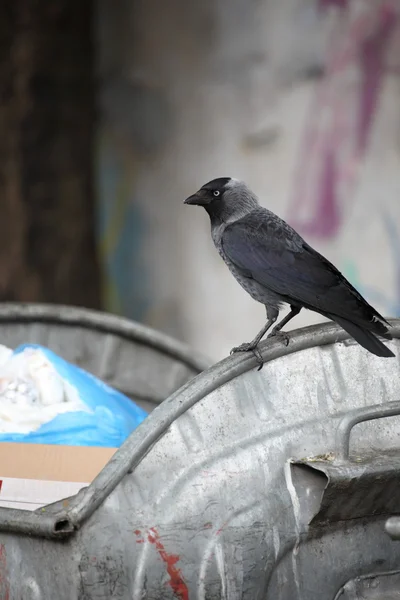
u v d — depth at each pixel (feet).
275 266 21.88
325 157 44.57
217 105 46.73
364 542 16.69
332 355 17.40
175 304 48.62
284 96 45.21
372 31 43.39
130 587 15.17
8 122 41.24
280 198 45.62
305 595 16.11
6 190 41.29
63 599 15.23
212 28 46.55
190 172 47.67
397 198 43.34
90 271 43.06
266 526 15.76
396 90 43.19
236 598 15.53
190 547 15.38
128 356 26.23
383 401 17.39
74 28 42.32
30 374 20.38
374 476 15.81
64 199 42.32
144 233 49.08
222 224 24.13
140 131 48.60
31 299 41.42
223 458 15.88
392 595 16.83
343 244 44.50
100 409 19.99
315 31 44.37
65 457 18.34
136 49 48.19
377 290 43.86
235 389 16.46
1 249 41.34
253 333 46.50
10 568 15.83
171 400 15.97
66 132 42.42
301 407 16.78
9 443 18.58
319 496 16.07
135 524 15.25
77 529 15.08
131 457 15.39
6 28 41.19
